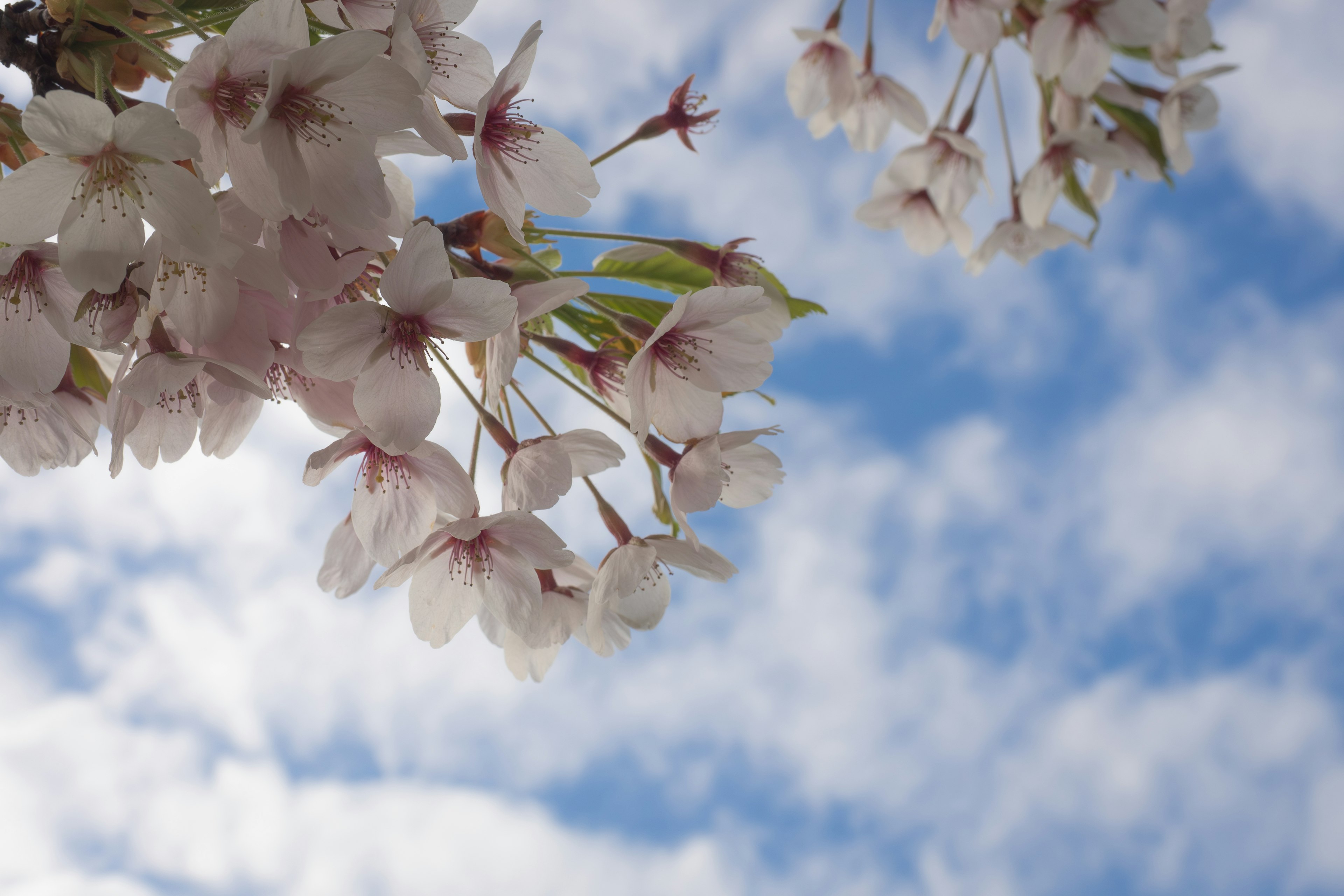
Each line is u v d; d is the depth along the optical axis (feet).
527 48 1.30
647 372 1.36
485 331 1.26
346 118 1.21
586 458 1.36
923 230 2.39
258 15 1.18
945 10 2.02
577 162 1.35
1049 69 1.98
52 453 1.36
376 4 1.29
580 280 1.30
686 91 1.44
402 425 1.26
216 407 1.30
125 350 1.22
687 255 1.44
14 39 1.24
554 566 1.34
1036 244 2.23
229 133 1.21
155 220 1.17
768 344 1.38
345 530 1.41
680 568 1.40
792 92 2.20
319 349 1.23
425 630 1.38
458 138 1.24
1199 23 2.00
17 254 1.20
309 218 1.22
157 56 1.28
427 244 1.23
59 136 1.15
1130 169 2.21
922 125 2.22
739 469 1.42
